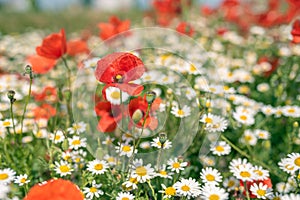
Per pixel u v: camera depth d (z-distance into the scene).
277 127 0.74
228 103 0.72
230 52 1.17
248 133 0.68
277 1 1.34
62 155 0.56
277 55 1.02
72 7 3.10
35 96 0.78
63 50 0.68
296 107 0.74
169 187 0.50
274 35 1.19
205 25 1.45
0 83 0.81
